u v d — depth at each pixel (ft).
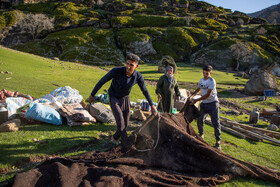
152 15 301.22
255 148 18.90
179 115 15.01
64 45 207.72
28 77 51.19
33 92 33.55
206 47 236.43
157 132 12.32
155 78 90.17
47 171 8.96
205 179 10.28
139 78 12.38
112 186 8.29
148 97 12.85
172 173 10.93
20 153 12.08
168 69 18.79
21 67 71.41
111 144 15.34
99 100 32.68
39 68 77.97
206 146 11.71
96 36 230.27
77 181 8.59
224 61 216.74
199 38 255.50
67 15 264.72
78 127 18.13
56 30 245.86
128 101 13.20
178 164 11.55
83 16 275.59
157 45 238.27
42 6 295.28
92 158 10.32
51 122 17.81
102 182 8.38
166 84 18.76
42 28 240.94
